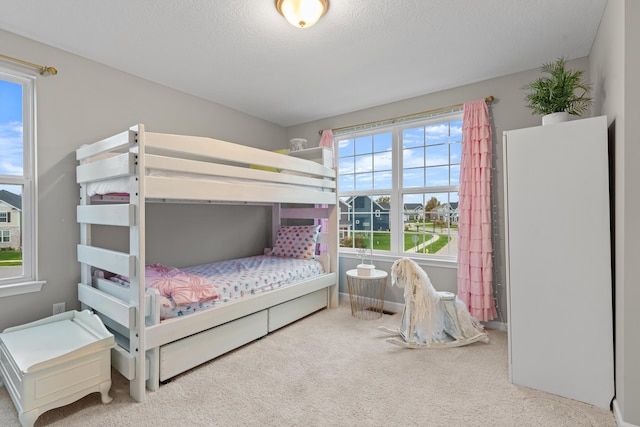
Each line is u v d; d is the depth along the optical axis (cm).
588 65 253
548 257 188
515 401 181
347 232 406
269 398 185
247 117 393
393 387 196
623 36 155
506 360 231
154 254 300
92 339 186
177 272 252
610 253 174
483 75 289
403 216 360
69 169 241
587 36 226
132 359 183
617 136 168
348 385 198
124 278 232
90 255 224
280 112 390
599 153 174
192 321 210
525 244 195
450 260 324
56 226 234
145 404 180
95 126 255
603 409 173
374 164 383
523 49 244
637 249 153
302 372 214
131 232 188
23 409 154
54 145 233
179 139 203
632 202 154
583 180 178
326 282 346
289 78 294
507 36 226
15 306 216
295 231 387
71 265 242
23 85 226
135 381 185
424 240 345
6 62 211
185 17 200
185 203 322
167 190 196
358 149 395
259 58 255
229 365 224
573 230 181
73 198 243
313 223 425
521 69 278
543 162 190
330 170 352
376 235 381
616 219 170
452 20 205
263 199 264
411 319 255
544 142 189
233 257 377
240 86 311
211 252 351
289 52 246
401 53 249
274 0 184
